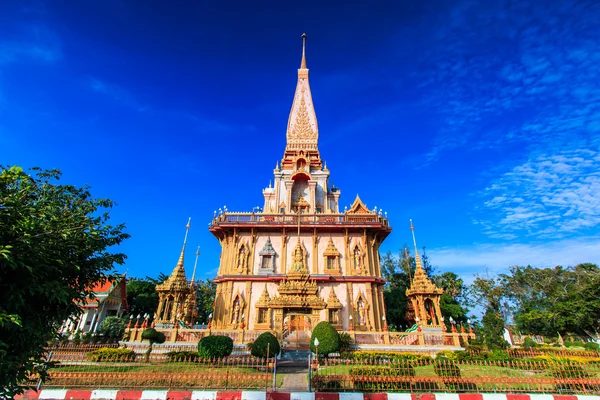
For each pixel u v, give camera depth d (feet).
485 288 199.72
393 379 39.01
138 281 174.60
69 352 66.23
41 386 37.93
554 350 74.28
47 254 24.72
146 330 72.54
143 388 40.68
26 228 22.91
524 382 39.32
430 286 95.61
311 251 109.40
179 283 100.63
